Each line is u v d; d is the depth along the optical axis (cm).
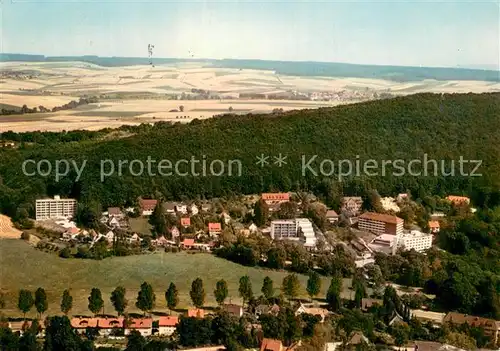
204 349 15288
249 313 17238
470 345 16162
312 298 18725
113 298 17138
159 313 17375
